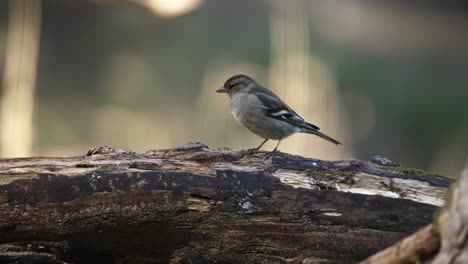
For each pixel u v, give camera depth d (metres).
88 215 6.72
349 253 6.63
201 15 21.33
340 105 18.05
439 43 20.28
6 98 14.04
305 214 6.67
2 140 13.62
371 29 20.12
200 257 6.90
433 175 6.82
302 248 6.70
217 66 20.19
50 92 20.16
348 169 6.80
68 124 18.92
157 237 6.89
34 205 6.67
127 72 20.78
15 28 14.95
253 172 6.80
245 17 21.27
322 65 17.98
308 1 19.69
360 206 6.62
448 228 5.06
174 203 6.74
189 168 6.87
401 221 6.55
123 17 21.17
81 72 20.86
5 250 6.91
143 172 6.75
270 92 9.36
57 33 20.81
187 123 19.59
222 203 6.73
